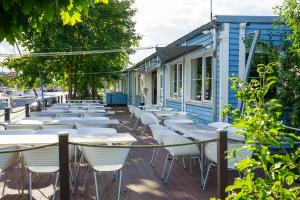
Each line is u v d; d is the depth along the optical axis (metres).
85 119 7.66
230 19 7.75
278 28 7.74
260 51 7.95
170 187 5.15
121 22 17.44
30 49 15.86
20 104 25.97
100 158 4.41
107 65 18.03
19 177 5.64
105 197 4.72
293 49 6.42
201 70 9.95
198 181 5.45
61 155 3.79
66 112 9.77
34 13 1.80
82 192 4.89
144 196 4.75
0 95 40.31
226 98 7.89
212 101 8.45
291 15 6.22
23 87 18.20
